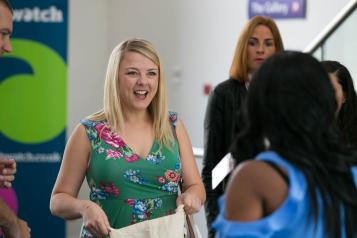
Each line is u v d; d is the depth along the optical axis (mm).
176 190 4016
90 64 10242
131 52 4004
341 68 4113
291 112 2344
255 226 2260
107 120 4008
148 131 4031
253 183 2309
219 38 9156
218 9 9180
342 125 4105
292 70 2375
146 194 3926
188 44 9547
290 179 2283
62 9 8023
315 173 2307
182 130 4172
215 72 9195
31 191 8141
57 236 8227
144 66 3977
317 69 2393
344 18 6523
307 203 2281
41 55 8023
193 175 4109
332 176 2361
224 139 4855
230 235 2283
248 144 2473
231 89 4883
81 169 3971
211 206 4816
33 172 8125
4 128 8039
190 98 9516
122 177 3898
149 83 3977
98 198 3951
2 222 3465
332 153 2379
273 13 8773
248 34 4980
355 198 2365
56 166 8141
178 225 3729
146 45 4047
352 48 6719
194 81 9469
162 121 4039
